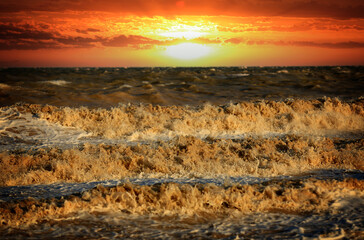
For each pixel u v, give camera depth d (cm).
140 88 4641
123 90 4319
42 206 659
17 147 1448
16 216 623
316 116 2081
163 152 1217
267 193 744
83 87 4812
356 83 5709
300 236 569
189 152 1216
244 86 5169
